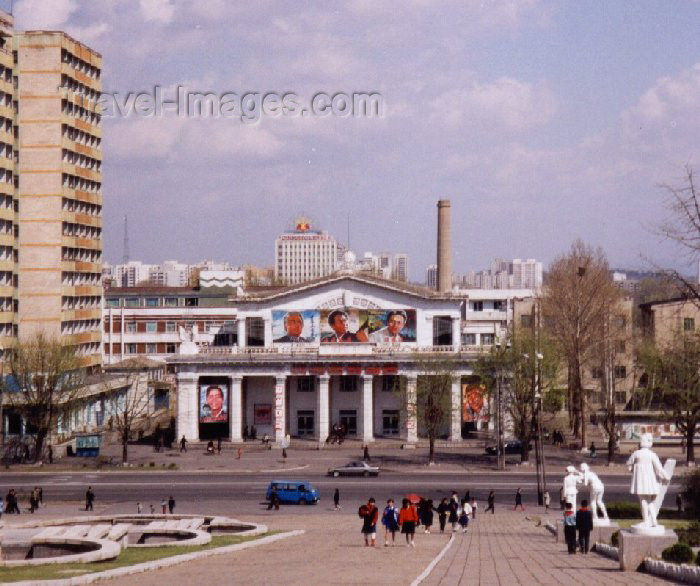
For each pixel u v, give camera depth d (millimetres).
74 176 158250
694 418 124875
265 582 36094
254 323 156000
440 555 50438
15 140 151250
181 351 152875
